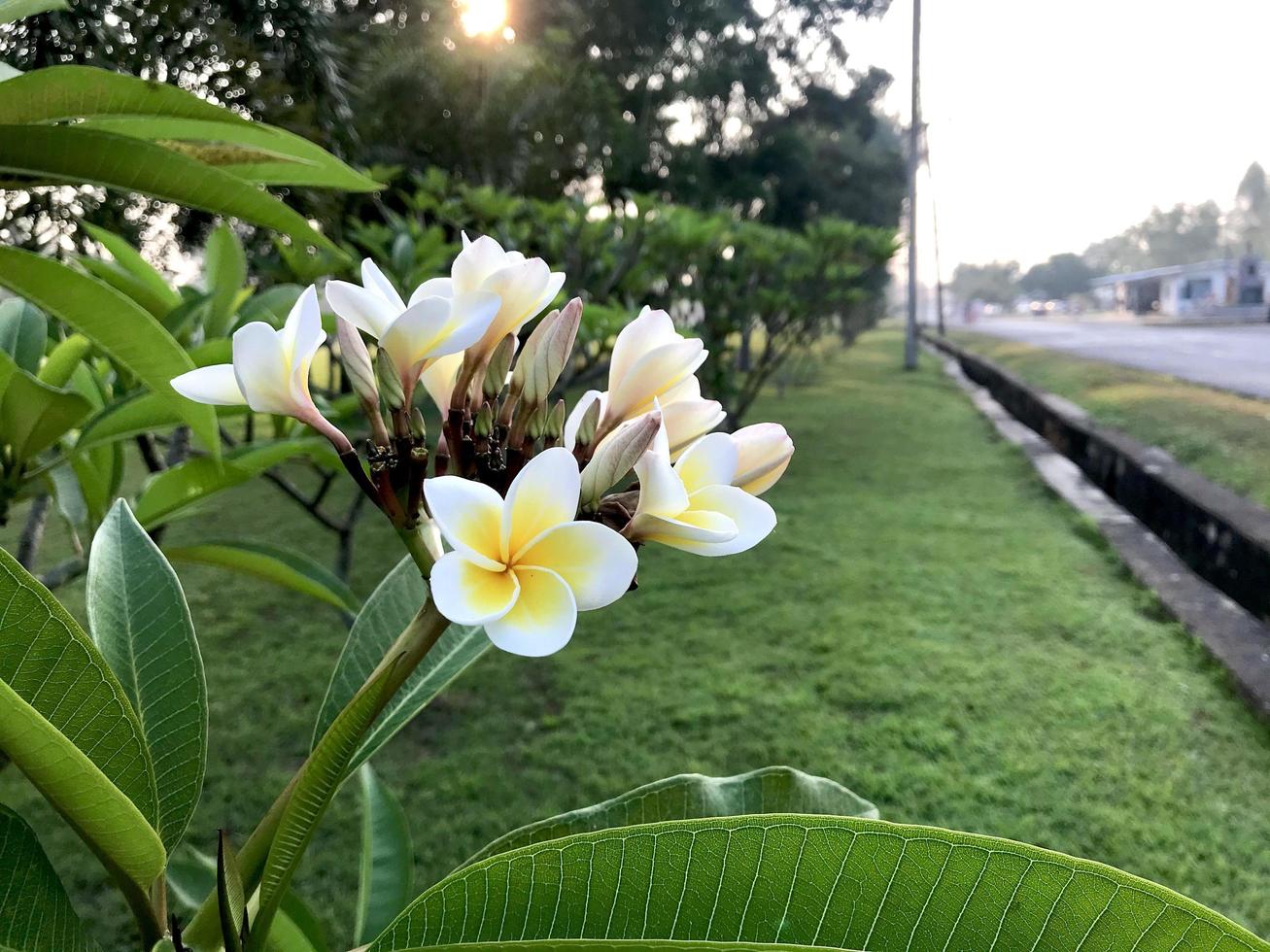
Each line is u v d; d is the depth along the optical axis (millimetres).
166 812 802
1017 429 11664
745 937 542
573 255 5391
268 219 1062
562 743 3523
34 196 2191
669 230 6109
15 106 980
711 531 621
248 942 652
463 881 576
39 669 618
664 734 3609
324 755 624
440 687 878
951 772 3377
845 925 528
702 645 4508
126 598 879
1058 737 3625
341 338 681
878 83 22172
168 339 1006
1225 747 3541
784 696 3959
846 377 19734
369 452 672
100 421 1307
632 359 740
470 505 575
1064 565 5828
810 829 530
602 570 560
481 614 532
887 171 25484
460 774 3281
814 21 21047
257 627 4629
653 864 551
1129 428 8719
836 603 5125
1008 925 507
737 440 748
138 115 1031
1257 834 3008
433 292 735
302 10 2750
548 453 588
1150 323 37500
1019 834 3020
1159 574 5441
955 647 4500
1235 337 23547
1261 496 5820
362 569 5582
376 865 1268
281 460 1699
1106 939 494
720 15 17797
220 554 1517
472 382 736
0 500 1271
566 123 9383
